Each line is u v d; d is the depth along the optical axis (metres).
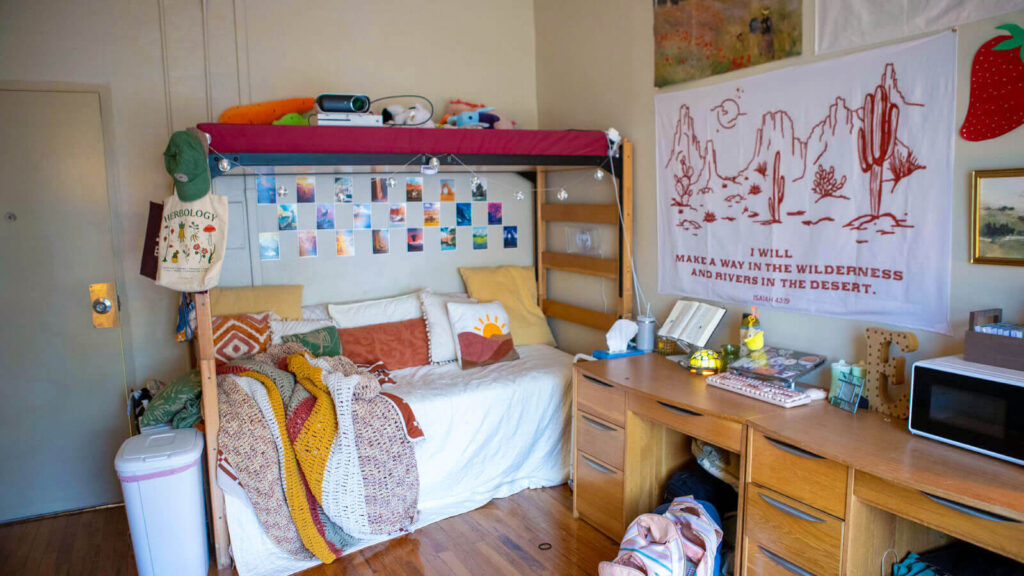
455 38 4.04
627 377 2.76
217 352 3.14
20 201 3.16
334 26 3.71
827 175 2.50
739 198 2.87
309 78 3.67
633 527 2.31
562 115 4.05
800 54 2.57
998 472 1.73
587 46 3.77
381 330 3.63
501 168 4.03
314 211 3.73
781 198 2.68
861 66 2.35
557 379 3.42
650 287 3.44
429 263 4.07
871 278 2.39
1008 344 1.87
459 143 3.03
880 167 2.33
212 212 2.54
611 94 3.60
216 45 3.46
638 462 2.74
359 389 2.77
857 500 1.87
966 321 2.12
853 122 2.40
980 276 2.08
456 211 4.12
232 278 3.58
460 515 3.09
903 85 2.23
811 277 2.60
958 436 1.90
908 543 2.05
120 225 3.35
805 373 2.42
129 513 2.46
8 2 3.06
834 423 2.15
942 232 2.17
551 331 4.31
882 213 2.33
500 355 3.65
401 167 3.21
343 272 3.84
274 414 2.67
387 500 2.79
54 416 3.32
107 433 3.42
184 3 3.38
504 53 4.19
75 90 3.21
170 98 3.38
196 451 2.54
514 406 3.28
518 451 3.31
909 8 2.20
